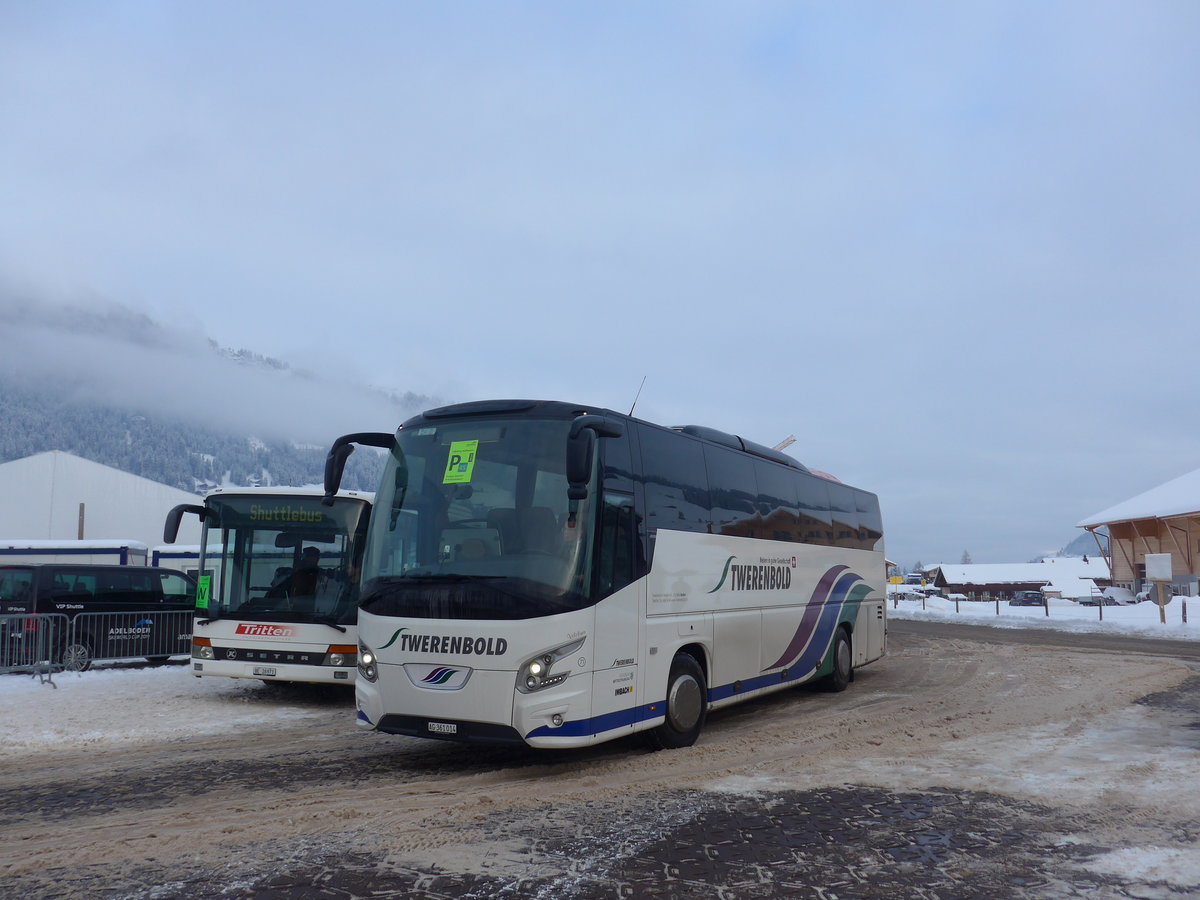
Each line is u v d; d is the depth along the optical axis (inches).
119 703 516.1
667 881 212.7
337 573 510.0
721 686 414.3
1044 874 218.1
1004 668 716.0
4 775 337.1
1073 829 256.1
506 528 320.5
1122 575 2704.2
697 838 246.7
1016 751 371.2
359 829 255.4
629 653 337.7
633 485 353.1
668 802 286.0
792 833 251.6
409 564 331.9
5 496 2036.2
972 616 1713.8
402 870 219.6
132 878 214.8
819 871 220.1
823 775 325.1
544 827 257.4
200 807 283.9
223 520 529.0
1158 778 319.0
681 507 388.8
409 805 283.4
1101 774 325.7
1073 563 4650.6
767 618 467.5
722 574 421.1
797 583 512.7
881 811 275.0
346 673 494.9
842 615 581.3
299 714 484.1
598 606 320.2
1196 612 1578.5
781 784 310.8
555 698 302.8
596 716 315.9
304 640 500.1
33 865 224.8
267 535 522.9
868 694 565.6
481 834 250.2
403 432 361.7
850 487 627.5
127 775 334.6
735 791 300.7
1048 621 1489.9
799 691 577.3
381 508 350.0
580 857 230.2
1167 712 481.7
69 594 713.0
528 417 337.1
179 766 350.6
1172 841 245.0
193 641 523.8
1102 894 204.4
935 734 412.8
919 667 732.7
